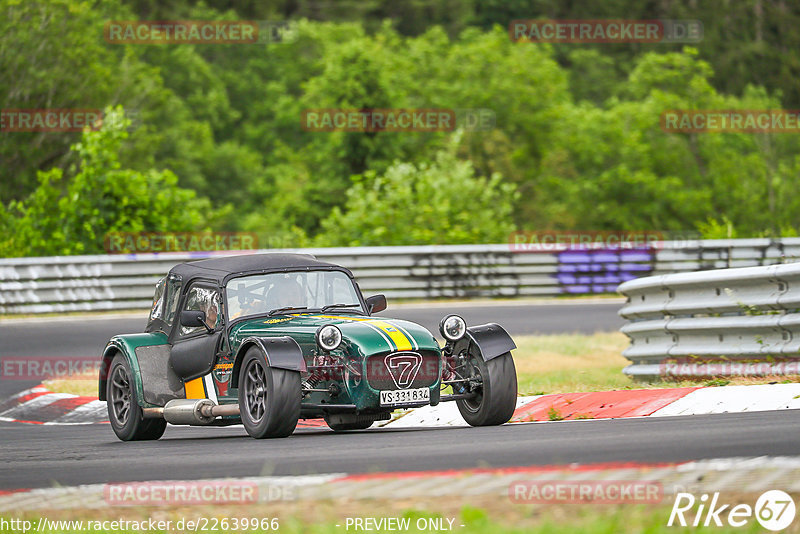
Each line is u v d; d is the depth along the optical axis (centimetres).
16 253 10650
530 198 19188
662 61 19950
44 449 3456
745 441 2550
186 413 3544
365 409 3294
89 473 2717
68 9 17562
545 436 2909
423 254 9044
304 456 2769
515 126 19838
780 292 3997
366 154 17762
